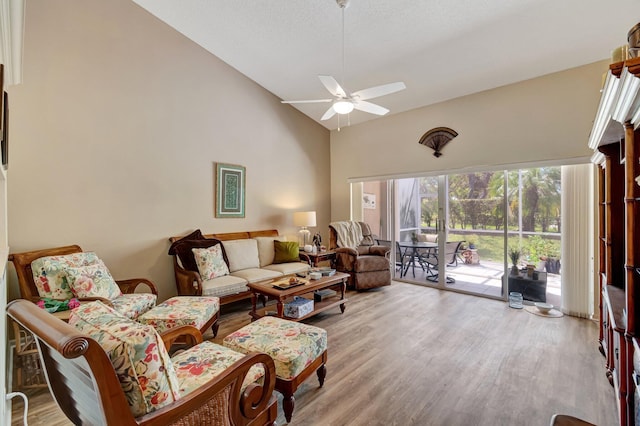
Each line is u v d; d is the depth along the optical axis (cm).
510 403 203
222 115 451
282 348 194
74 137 318
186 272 354
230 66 460
